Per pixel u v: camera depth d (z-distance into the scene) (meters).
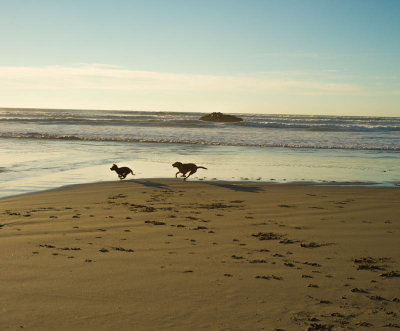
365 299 4.85
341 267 6.02
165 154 23.25
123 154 23.00
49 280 5.29
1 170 16.77
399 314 4.44
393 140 34.34
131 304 4.58
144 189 13.18
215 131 42.94
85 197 11.77
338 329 4.08
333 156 23.25
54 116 73.88
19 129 41.38
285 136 37.44
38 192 12.48
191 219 9.16
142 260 6.21
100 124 51.56
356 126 51.81
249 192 12.79
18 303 4.55
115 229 8.19
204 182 14.64
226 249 6.88
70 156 21.70
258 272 5.75
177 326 4.07
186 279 5.42
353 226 8.62
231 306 4.58
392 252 6.80
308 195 12.33
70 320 4.14
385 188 13.62
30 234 7.71
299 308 4.56
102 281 5.29
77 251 6.64
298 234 7.94
